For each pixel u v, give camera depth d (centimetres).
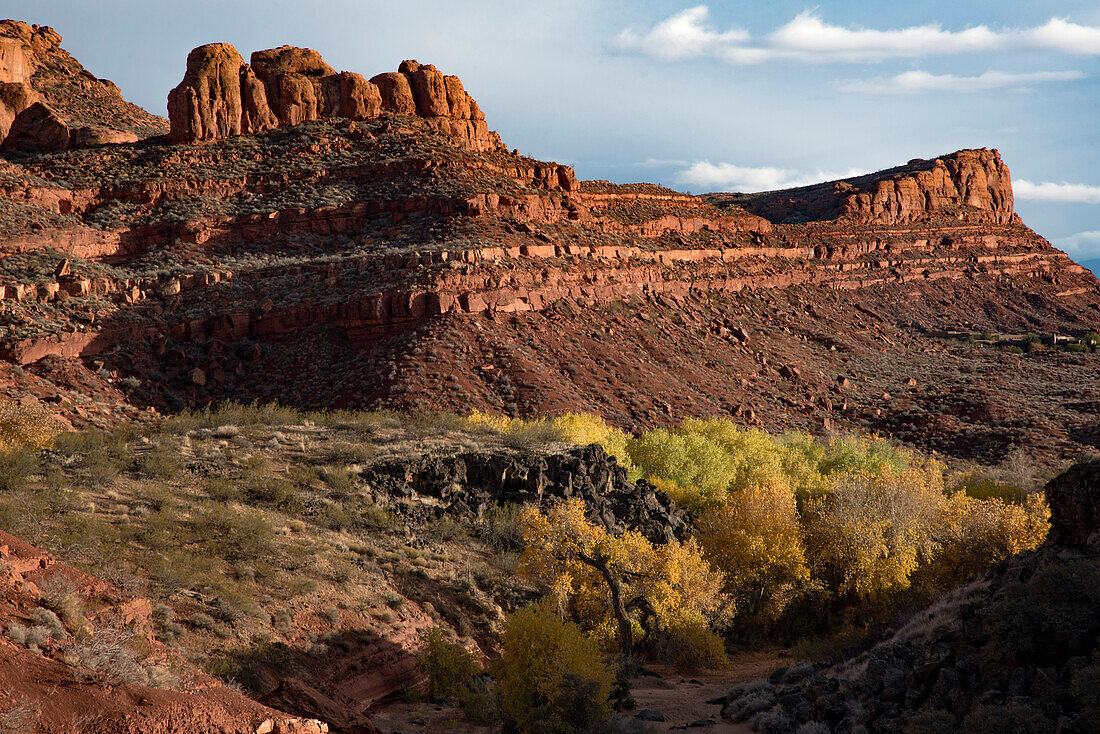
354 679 2184
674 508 4222
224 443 3472
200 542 2414
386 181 9362
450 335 6800
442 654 2336
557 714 2050
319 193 9112
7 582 1284
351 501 3189
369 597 2548
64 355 6241
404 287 7144
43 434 3209
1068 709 1512
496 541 3322
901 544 3666
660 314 9194
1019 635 1678
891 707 1817
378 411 5338
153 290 7350
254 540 2531
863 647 2569
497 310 7462
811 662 2711
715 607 3297
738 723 2203
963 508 4016
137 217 8506
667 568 3173
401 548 3008
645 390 7331
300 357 6831
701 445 5462
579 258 9038
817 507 4056
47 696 1104
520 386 6412
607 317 8462
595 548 3172
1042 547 2019
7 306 6369
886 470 4247
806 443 6631
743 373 8769
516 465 3666
